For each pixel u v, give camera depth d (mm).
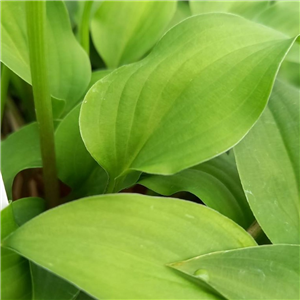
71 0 475
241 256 300
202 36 329
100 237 287
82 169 402
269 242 364
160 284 283
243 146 349
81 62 422
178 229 297
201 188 357
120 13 455
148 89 328
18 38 395
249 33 328
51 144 374
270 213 335
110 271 280
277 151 352
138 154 329
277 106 368
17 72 375
